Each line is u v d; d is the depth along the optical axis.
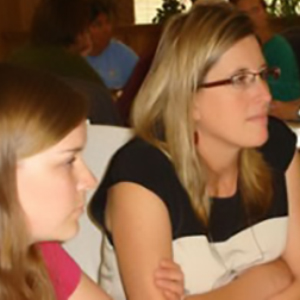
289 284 3.79
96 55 10.04
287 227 3.90
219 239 3.57
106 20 9.22
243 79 3.34
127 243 3.35
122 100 5.66
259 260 3.74
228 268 3.61
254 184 3.69
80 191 2.34
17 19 15.05
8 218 2.17
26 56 7.04
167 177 3.41
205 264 3.50
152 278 3.31
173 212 3.40
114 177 3.46
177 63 3.37
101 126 3.85
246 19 3.38
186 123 3.42
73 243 3.66
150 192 3.37
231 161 3.56
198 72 3.33
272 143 3.91
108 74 10.20
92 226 3.64
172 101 3.43
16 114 2.15
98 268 3.71
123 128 3.84
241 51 3.31
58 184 2.24
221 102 3.34
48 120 2.18
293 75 8.96
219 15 3.33
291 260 3.92
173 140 3.46
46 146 2.17
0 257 2.24
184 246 3.45
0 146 2.14
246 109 3.37
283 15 12.32
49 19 7.32
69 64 6.92
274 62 9.07
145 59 5.14
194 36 3.31
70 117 2.23
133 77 5.47
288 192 3.96
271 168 3.82
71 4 7.39
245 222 3.66
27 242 2.27
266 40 9.29
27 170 2.19
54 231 2.29
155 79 3.48
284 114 7.56
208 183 3.53
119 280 3.54
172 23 3.42
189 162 3.43
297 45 9.61
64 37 7.33
